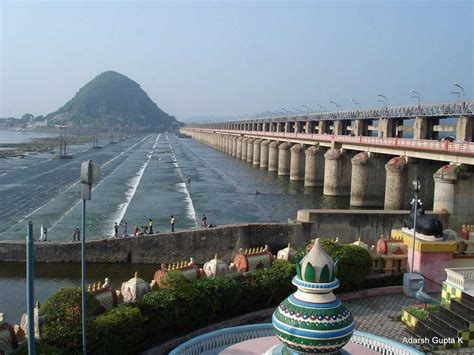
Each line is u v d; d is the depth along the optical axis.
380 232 54.88
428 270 34.72
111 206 88.25
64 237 64.81
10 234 65.75
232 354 20.50
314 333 17.11
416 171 85.12
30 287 15.34
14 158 178.88
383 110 102.69
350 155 110.06
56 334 22.11
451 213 65.75
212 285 28.69
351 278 33.16
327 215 54.47
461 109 77.88
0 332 21.62
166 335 26.92
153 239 51.66
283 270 31.64
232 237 52.91
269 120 195.88
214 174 148.75
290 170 142.25
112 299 26.92
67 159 176.75
